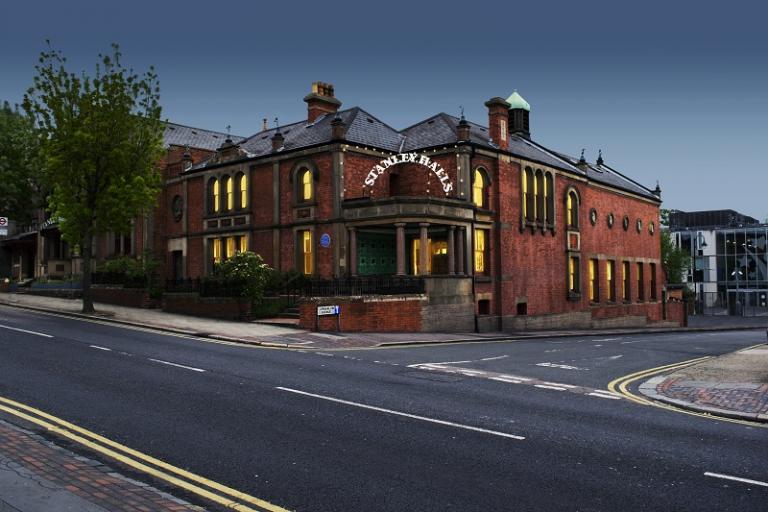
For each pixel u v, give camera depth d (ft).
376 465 23.53
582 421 31.60
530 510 19.34
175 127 141.49
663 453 25.82
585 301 125.90
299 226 97.76
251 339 64.85
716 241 243.60
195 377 41.65
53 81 83.46
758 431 29.94
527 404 35.78
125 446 25.35
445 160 97.35
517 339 85.97
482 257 99.91
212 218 112.06
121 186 85.66
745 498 20.63
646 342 83.76
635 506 19.80
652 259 161.79
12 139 154.20
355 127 100.83
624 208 148.97
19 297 113.60
